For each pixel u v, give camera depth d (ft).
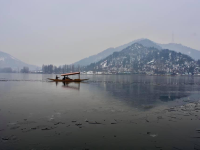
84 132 44.93
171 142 39.78
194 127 49.62
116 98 100.42
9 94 112.27
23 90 136.36
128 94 119.85
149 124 51.88
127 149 36.24
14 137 41.34
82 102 85.61
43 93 118.73
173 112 66.90
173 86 201.87
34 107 72.69
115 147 37.06
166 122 54.03
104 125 50.44
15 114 61.11
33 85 185.78
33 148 36.11
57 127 48.24
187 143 39.37
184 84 242.99
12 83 216.74
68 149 35.94
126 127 49.06
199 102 90.07
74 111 66.39
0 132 44.27
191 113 65.51
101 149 36.11
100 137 41.96
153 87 183.52
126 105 79.56
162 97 107.34
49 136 42.11
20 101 86.53
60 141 39.50
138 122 53.72
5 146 36.86
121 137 42.09
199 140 40.98
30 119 55.36
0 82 235.81
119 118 57.67
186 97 108.47
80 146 37.27
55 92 125.08
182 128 48.83
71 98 97.96
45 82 238.27
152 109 71.87
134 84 229.04
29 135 42.60
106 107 74.38
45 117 57.72
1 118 56.18
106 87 174.60
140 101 91.25
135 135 43.45
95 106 76.23
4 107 72.18
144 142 39.58
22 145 37.37
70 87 166.50
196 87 188.03
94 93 122.42
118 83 246.68
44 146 37.01
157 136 43.06
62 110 67.77
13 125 49.55
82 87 169.58
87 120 55.01
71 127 48.44
